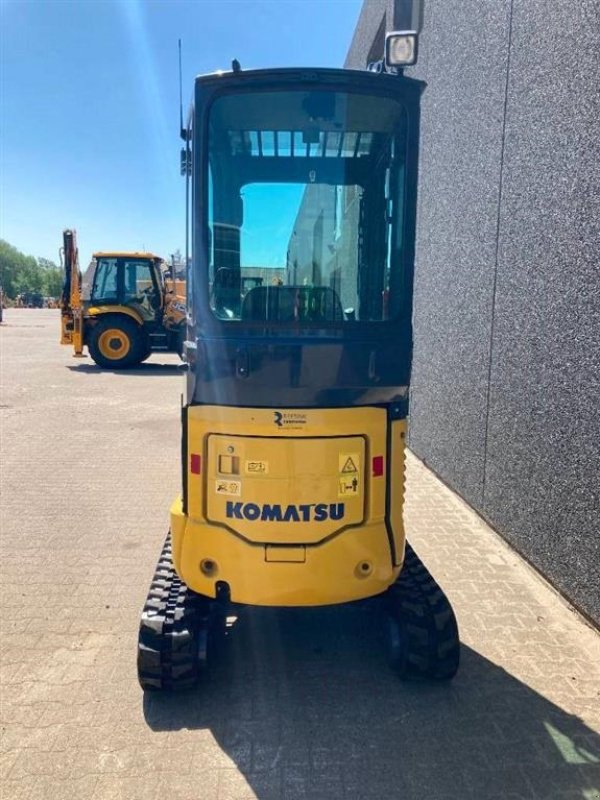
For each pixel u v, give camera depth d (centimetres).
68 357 1927
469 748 290
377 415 300
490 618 397
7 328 3312
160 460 763
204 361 296
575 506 398
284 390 290
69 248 1808
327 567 299
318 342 289
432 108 679
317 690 331
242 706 318
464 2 579
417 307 748
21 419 992
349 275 305
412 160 297
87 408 1091
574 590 402
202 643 319
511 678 340
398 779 272
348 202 308
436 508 584
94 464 744
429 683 336
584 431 386
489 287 530
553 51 415
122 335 1662
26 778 271
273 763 280
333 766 279
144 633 316
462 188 591
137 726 304
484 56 532
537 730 302
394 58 296
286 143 301
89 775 273
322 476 295
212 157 297
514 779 272
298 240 301
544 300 434
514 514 487
